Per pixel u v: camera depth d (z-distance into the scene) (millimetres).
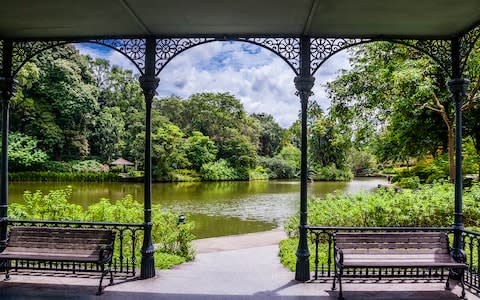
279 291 3951
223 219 11484
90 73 36812
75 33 4371
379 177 41750
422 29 4180
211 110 40156
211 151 36375
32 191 20547
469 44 4227
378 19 3873
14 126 29328
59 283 4121
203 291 3945
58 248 4090
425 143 11008
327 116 12219
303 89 4359
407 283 4156
